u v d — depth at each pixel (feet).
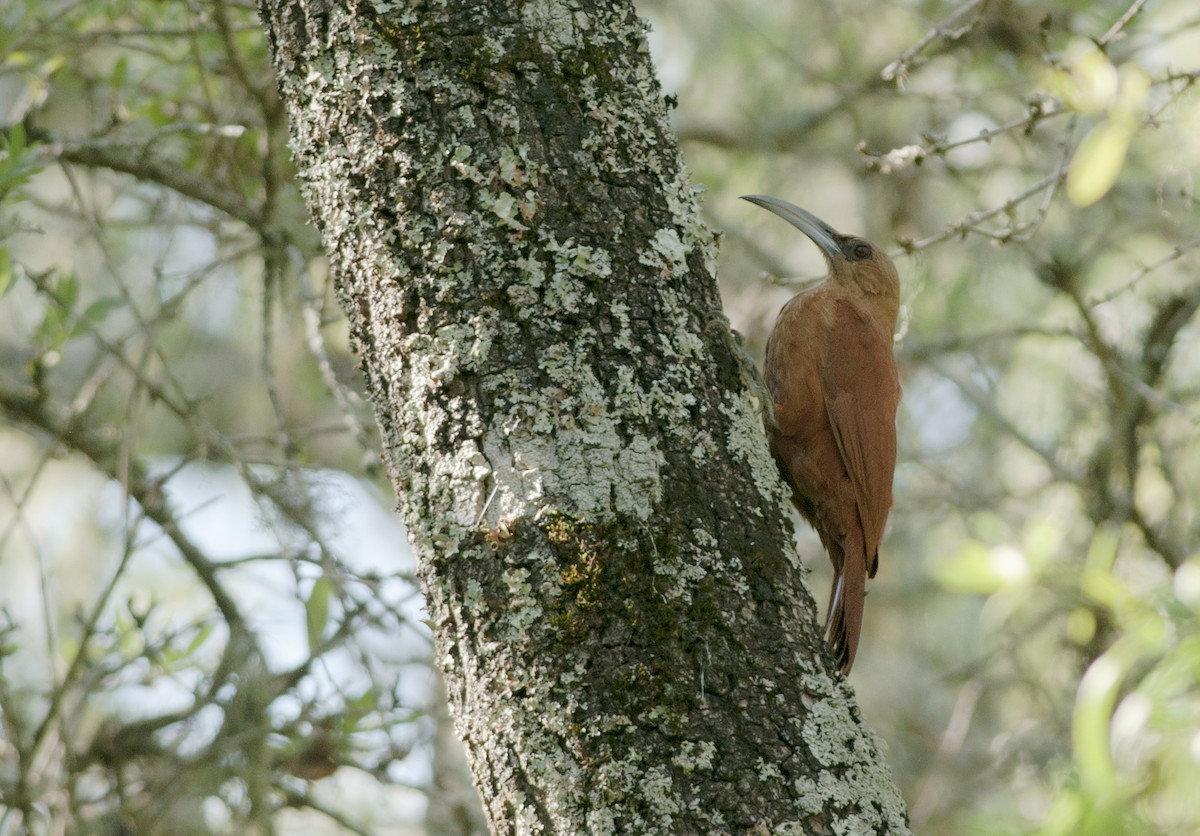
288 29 19.93
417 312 18.81
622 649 17.62
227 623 34.09
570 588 17.76
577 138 19.33
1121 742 21.06
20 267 39.19
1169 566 39.91
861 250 35.73
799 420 31.58
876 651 56.54
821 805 17.61
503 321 18.60
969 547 22.31
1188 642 18.88
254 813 32.71
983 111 44.78
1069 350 47.98
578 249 18.83
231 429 54.34
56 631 40.55
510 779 17.83
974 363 49.29
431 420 18.67
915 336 49.26
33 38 35.17
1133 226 45.27
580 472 18.11
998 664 49.24
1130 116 20.70
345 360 39.60
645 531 18.06
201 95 40.98
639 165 19.76
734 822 17.20
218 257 38.99
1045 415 48.34
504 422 18.33
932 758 50.21
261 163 37.70
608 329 18.78
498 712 17.95
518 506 18.04
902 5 45.39
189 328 52.70
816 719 18.12
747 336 49.96
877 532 31.50
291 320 39.04
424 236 18.81
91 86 37.81
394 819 42.73
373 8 19.30
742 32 53.21
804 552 55.72
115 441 34.73
